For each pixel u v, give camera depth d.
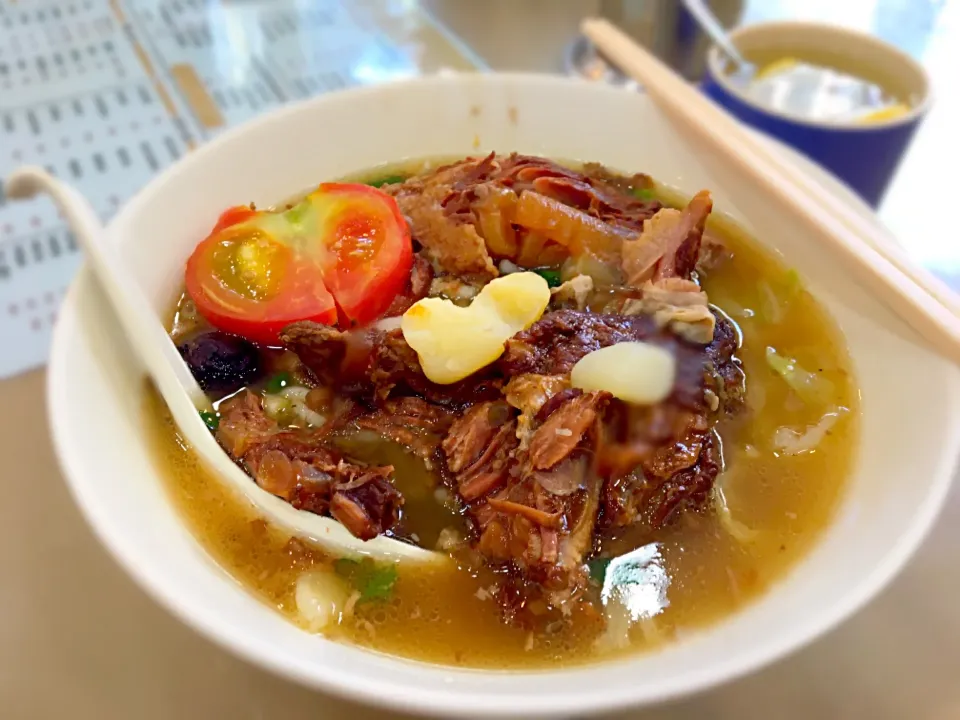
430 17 0.37
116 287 0.17
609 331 0.18
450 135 0.25
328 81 0.32
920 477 0.16
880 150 0.26
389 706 0.12
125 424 0.17
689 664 0.13
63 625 0.17
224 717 0.16
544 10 0.39
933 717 0.16
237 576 0.16
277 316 0.19
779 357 0.20
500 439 0.17
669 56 0.34
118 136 0.29
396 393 0.19
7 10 0.36
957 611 0.18
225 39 0.35
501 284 0.18
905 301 0.18
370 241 0.20
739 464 0.18
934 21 0.40
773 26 0.31
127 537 0.14
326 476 0.17
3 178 0.27
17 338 0.22
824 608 0.13
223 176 0.22
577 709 0.12
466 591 0.16
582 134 0.25
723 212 0.24
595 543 0.16
